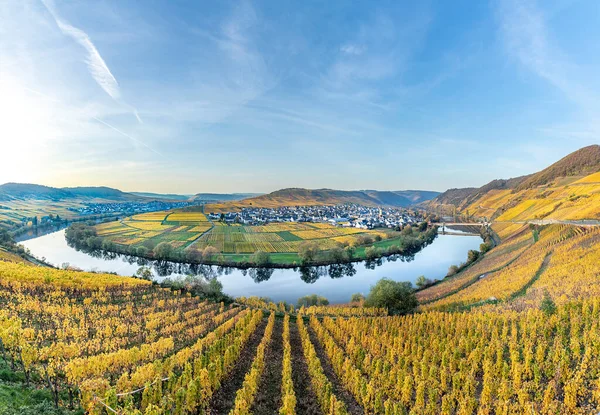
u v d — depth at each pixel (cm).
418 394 3266
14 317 4684
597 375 3262
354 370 3831
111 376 3662
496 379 3588
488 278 10475
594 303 4869
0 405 2331
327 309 8462
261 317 7144
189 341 5334
